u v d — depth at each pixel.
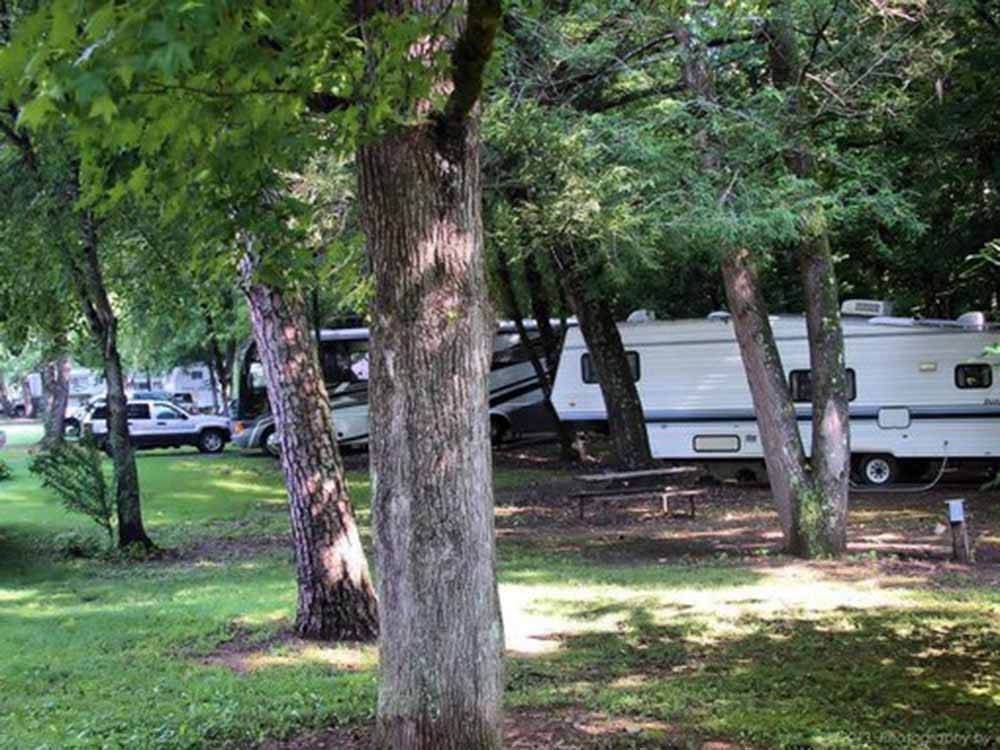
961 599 9.97
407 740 4.29
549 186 12.38
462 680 4.28
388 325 4.33
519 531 16.52
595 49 12.45
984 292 22.58
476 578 4.33
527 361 29.84
